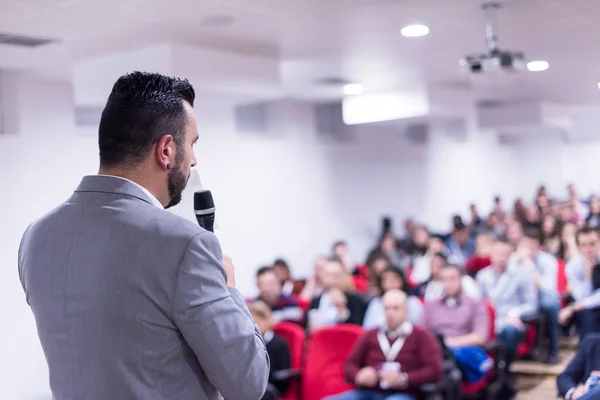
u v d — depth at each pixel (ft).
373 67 19.19
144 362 3.50
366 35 14.88
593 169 40.14
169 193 3.97
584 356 10.64
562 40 16.24
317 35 14.75
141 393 3.49
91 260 3.59
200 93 16.72
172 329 3.52
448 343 15.07
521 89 25.25
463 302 15.75
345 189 29.12
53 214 3.87
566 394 10.39
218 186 22.39
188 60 15.43
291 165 26.53
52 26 12.73
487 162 38.86
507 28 14.66
